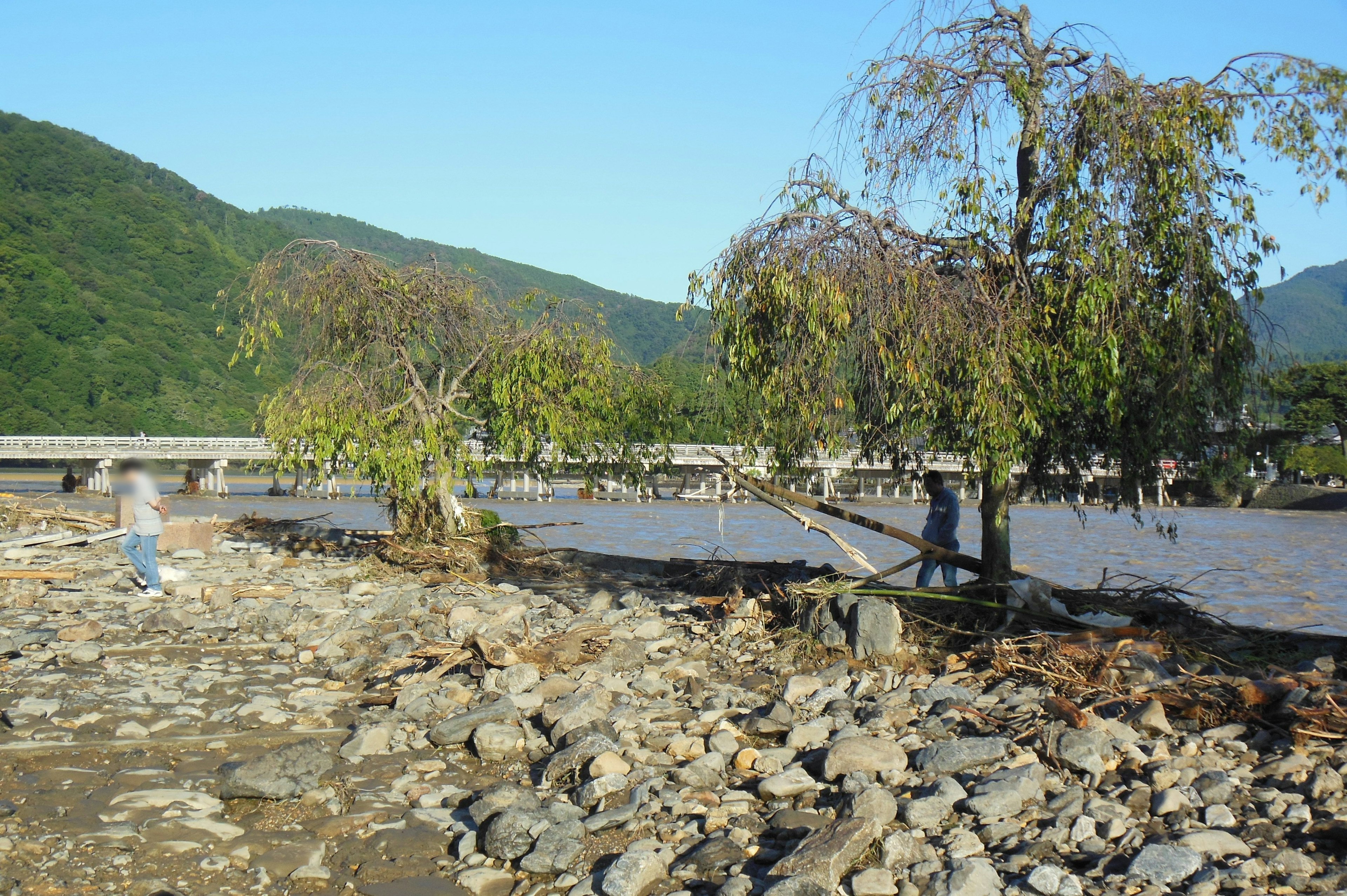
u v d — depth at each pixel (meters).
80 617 13.50
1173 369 9.48
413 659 10.80
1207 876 5.27
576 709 8.41
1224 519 61.47
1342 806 6.00
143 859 6.28
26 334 107.50
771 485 11.17
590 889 5.77
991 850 5.93
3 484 80.75
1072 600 11.23
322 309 18.20
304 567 18.53
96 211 145.25
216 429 111.25
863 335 9.88
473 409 20.62
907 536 11.09
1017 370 9.64
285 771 7.53
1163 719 7.57
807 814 6.43
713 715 8.69
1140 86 9.62
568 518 50.75
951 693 8.60
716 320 10.48
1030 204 9.91
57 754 8.15
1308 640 10.73
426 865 6.30
